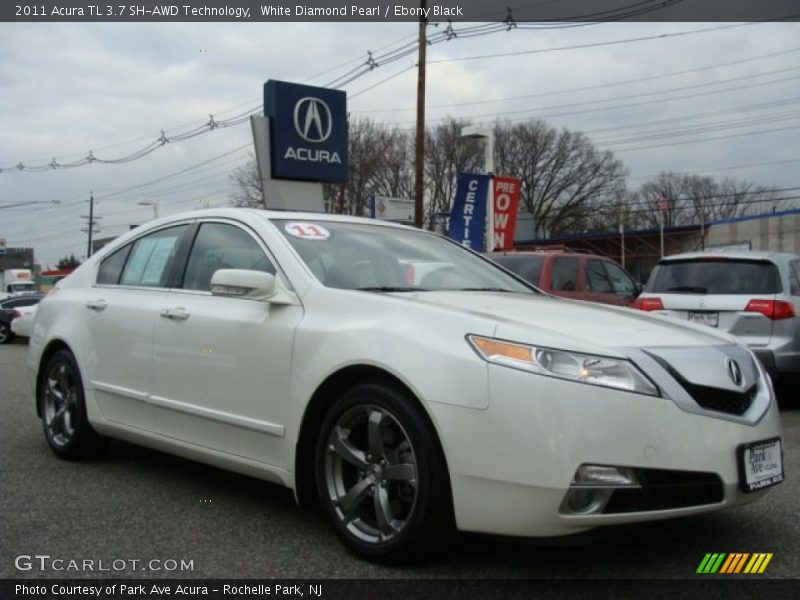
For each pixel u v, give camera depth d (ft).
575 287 32.30
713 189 252.21
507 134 202.49
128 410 15.05
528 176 202.59
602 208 206.69
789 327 23.99
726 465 9.78
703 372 10.16
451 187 175.22
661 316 12.87
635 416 9.41
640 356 9.92
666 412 9.57
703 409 9.87
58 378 17.43
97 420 15.84
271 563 10.91
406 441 10.50
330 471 11.41
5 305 75.41
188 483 15.15
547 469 9.29
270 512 13.26
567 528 9.40
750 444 10.11
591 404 9.36
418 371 10.15
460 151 174.29
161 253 15.61
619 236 171.42
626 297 34.55
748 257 25.25
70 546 11.63
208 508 13.50
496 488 9.53
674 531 12.22
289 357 11.82
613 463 9.27
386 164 164.86
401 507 10.66
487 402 9.63
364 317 11.32
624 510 9.45
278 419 11.91
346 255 13.56
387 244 14.69
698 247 160.04
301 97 46.73
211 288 12.62
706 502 9.80
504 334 10.03
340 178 48.62
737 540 11.82
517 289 15.03
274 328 12.17
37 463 16.87
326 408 11.67
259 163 45.91
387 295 11.82
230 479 15.49
